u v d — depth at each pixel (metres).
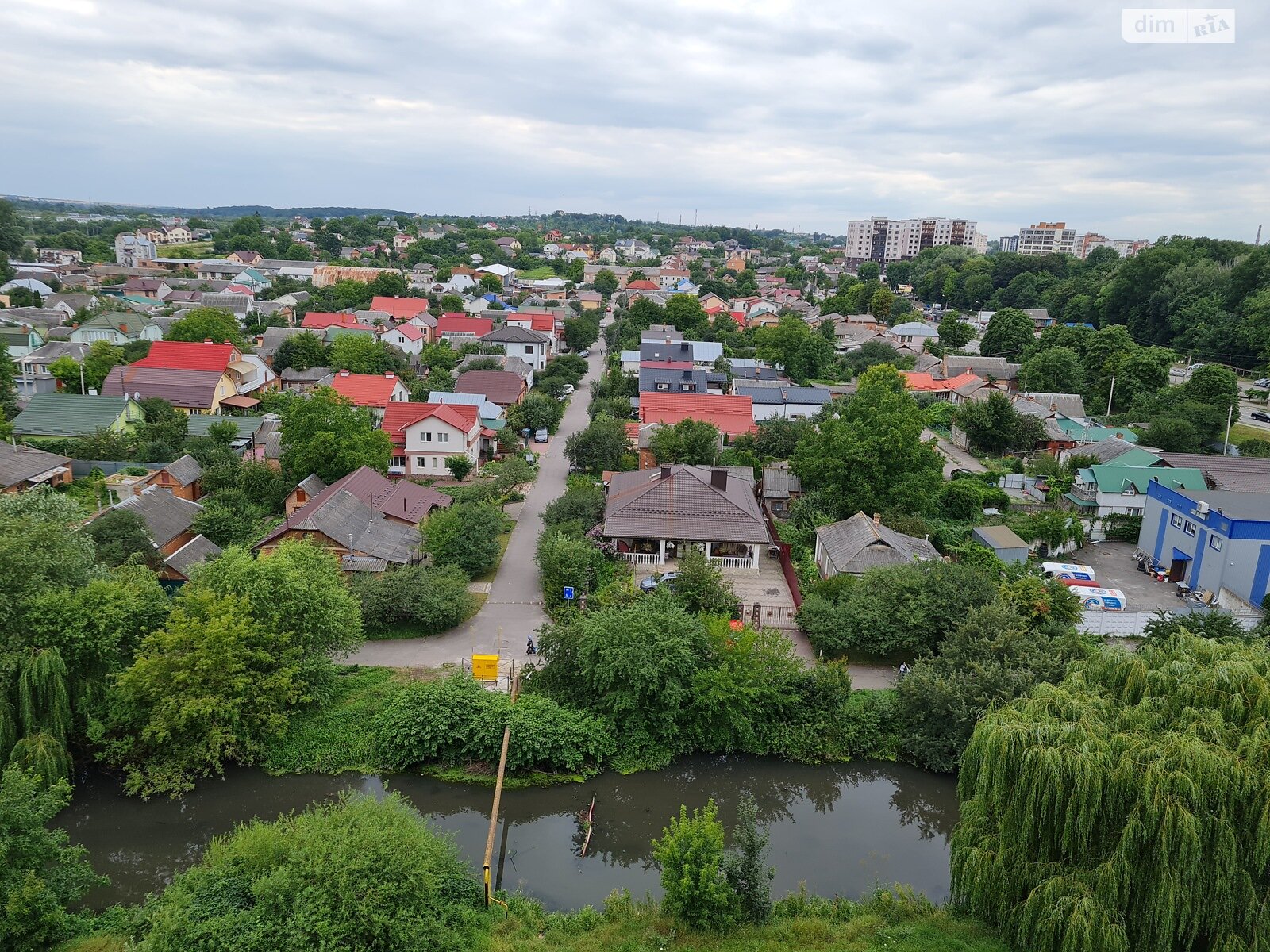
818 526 63.50
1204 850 25.30
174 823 35.31
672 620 41.94
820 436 72.19
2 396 83.19
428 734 38.47
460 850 34.41
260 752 38.78
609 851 35.00
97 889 31.61
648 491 59.66
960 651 42.31
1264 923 24.62
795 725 41.75
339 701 42.38
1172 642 33.38
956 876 29.78
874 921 29.88
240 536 58.94
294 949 24.30
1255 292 131.25
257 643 39.31
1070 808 26.67
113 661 37.16
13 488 62.00
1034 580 48.88
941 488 68.88
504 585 55.91
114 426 80.12
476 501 66.75
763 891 29.70
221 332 118.25
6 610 35.19
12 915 26.25
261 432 83.44
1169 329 145.38
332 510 55.81
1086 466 77.56
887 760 40.94
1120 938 25.06
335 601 42.59
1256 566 53.94
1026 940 27.06
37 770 33.59
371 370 113.94
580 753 39.28
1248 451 86.12
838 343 160.75
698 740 41.19
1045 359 116.00
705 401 94.00
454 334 142.38
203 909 25.31
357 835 27.41
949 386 118.38
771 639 43.00
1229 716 27.56
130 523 50.50
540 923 29.47
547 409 97.88
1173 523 61.12
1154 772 25.62
